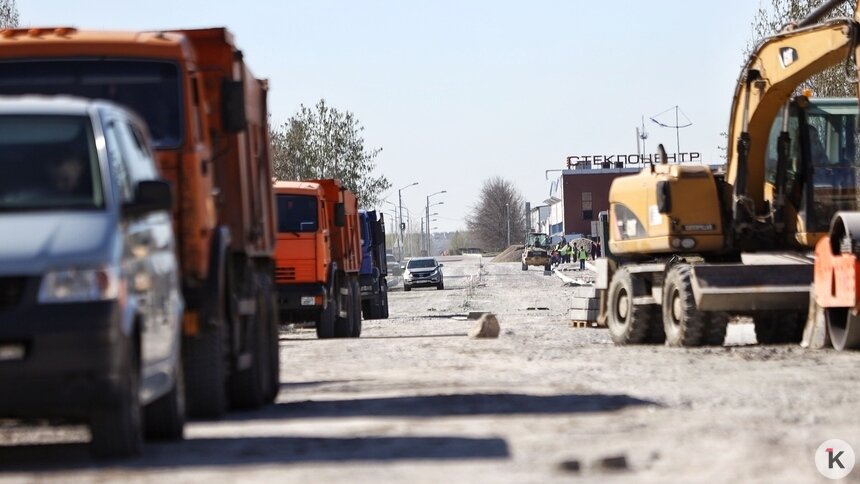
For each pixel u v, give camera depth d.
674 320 66.69
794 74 64.25
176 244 34.12
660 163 74.06
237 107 37.84
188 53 36.69
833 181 65.88
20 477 23.48
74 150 27.44
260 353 39.75
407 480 22.39
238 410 39.28
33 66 36.06
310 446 27.77
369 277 122.94
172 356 29.39
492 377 48.47
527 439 28.23
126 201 27.27
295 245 83.88
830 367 49.53
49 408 24.41
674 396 38.34
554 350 64.62
